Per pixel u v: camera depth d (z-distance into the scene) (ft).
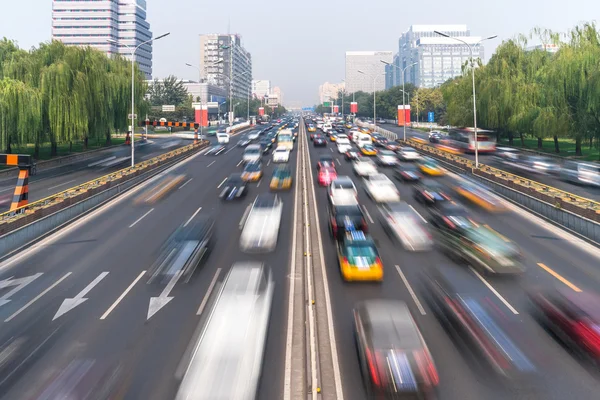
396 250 61.98
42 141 145.38
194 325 40.34
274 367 33.35
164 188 110.01
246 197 98.48
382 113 465.47
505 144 205.36
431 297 46.03
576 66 131.95
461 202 92.12
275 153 157.69
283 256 59.47
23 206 71.92
